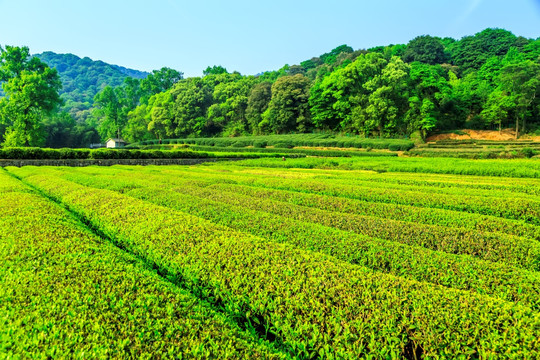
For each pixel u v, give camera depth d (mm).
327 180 16797
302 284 3957
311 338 3260
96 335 2721
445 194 11711
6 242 4906
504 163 24188
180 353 2627
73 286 3562
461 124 64688
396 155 43531
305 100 73812
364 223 7684
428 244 6582
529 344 2783
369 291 3711
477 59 80688
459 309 3305
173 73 108938
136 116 89250
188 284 4637
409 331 3117
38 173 18156
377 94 55031
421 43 82188
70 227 6242
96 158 30203
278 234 6488
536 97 57344
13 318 2867
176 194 10484
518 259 5734
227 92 88250
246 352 2818
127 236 6285
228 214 7949
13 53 45688
